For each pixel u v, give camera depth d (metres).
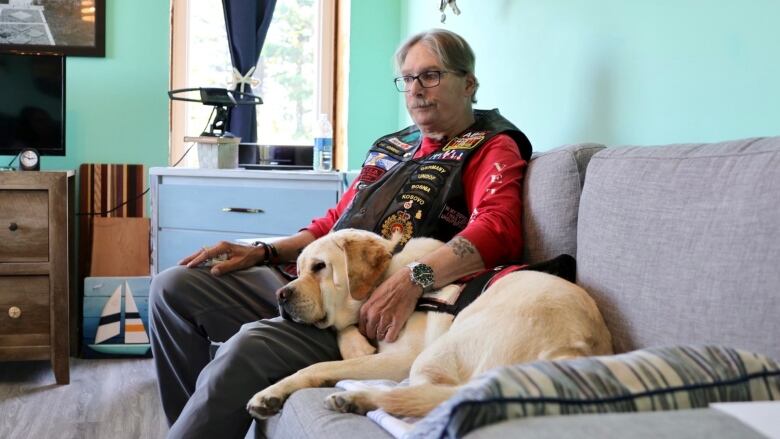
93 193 3.81
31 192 3.11
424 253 1.80
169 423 2.24
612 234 1.42
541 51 2.40
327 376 1.56
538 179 1.84
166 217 3.39
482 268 1.77
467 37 3.13
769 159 1.14
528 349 1.28
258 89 4.14
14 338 3.13
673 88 1.74
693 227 1.23
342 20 4.09
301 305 1.72
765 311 1.06
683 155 1.34
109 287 3.58
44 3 3.75
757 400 0.86
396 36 4.00
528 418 0.76
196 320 2.15
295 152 3.69
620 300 1.36
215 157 3.47
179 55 4.02
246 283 2.20
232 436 1.64
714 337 1.13
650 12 1.82
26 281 3.13
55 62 3.43
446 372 1.37
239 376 1.65
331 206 3.29
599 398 0.81
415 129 2.40
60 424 2.62
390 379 1.60
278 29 4.14
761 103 1.47
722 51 1.58
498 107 2.79
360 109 3.98
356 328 1.78
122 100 3.86
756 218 1.11
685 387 0.84
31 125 3.43
